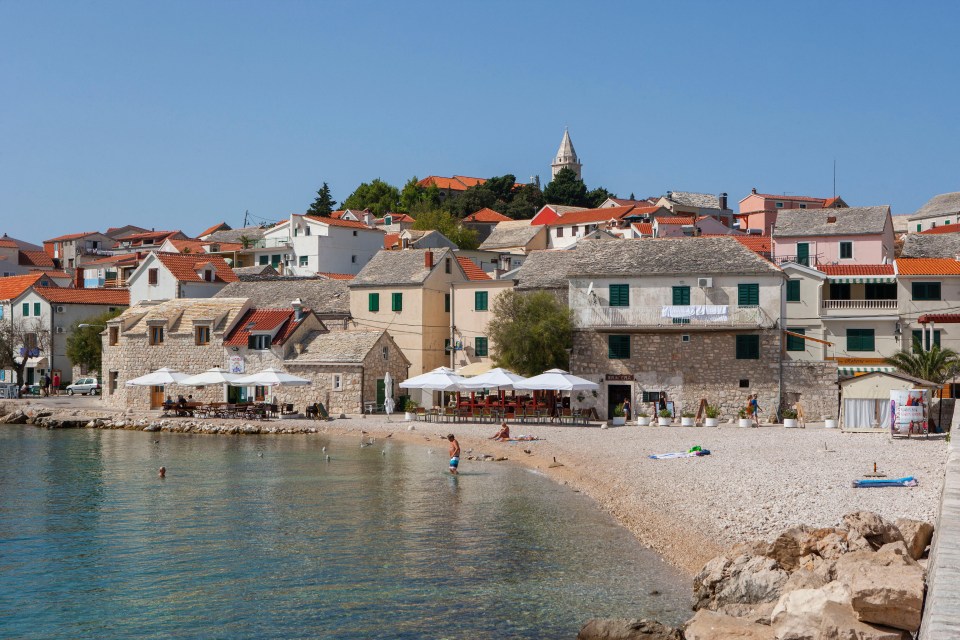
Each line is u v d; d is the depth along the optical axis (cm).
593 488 3675
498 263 10550
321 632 1994
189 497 3634
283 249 11962
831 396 5862
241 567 2522
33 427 6900
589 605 2122
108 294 10356
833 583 1611
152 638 1977
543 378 5606
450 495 3625
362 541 2817
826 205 15350
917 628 1334
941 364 5531
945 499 1619
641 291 6238
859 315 6738
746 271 6034
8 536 2928
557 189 19375
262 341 7200
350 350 6912
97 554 2683
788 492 3005
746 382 5991
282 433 6169
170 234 16188
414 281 7362
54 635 2005
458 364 7238
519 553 2625
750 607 1880
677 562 2466
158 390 7581
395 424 6200
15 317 10088
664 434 5166
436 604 2162
